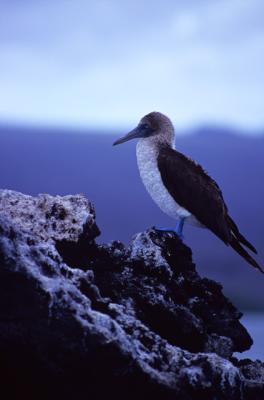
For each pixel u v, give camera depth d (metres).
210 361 12.25
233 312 15.44
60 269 12.02
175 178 18.34
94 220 14.34
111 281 14.02
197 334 13.91
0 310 11.11
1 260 11.05
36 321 11.08
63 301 11.11
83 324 11.06
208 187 18.58
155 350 12.23
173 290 14.58
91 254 14.30
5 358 11.26
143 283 14.24
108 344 11.08
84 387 11.37
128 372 11.26
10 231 11.52
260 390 13.16
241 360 15.27
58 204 14.08
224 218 18.50
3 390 11.42
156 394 11.41
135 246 14.93
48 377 11.33
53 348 11.14
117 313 12.43
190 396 11.91
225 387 12.20
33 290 11.05
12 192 14.41
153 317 13.80
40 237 13.62
